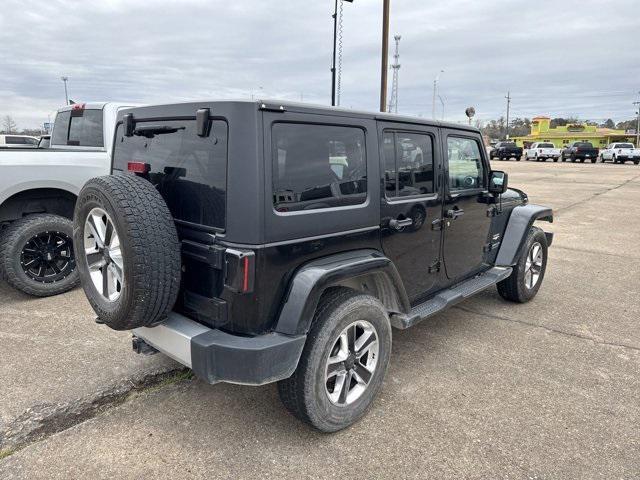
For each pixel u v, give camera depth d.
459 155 4.01
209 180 2.53
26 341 4.08
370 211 3.04
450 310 5.05
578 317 4.89
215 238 2.50
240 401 3.22
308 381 2.62
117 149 3.32
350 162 2.91
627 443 2.83
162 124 2.86
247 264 2.39
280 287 2.56
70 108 6.38
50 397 3.22
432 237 3.71
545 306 5.21
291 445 2.77
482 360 3.88
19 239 4.87
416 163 3.48
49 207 5.32
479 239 4.43
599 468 2.62
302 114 2.60
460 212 4.00
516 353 4.02
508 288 5.12
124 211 2.38
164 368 3.63
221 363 2.44
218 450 2.72
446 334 4.40
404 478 2.52
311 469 2.58
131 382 3.42
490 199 4.47
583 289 5.86
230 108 2.42
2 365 3.65
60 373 3.54
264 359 2.42
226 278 2.46
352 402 2.90
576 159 43.28
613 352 4.07
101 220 2.62
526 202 5.49
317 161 2.70
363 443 2.80
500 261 4.83
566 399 3.31
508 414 3.11
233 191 2.42
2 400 3.18
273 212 2.46
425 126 3.52
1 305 4.94
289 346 2.49
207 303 2.58
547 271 6.70
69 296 5.22
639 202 14.95
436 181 3.69
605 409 3.19
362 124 2.97
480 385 3.48
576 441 2.84
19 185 4.89
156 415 3.05
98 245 2.64
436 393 3.36
